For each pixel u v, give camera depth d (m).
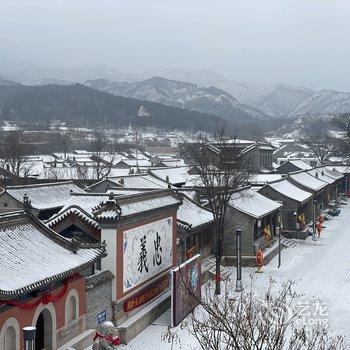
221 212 48.22
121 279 35.81
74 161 135.25
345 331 36.19
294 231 73.81
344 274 53.47
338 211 98.44
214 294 41.25
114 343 21.84
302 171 98.06
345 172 131.62
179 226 48.06
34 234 30.33
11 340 25.97
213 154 63.97
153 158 167.62
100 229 36.91
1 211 60.53
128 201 37.53
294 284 49.25
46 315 28.78
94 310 33.28
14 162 109.44
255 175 90.44
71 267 29.27
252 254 56.84
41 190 64.25
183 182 89.00
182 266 38.22
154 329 37.03
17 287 24.80
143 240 39.12
